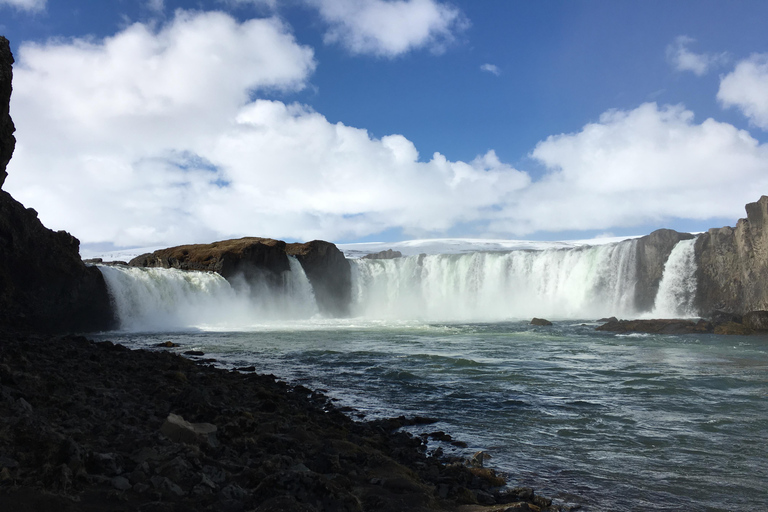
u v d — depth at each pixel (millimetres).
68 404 8711
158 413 9508
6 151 26500
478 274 76625
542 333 43219
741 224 55062
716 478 9281
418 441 11242
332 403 15375
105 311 42594
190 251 64500
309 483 5762
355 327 49656
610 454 10664
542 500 8055
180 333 41906
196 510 5172
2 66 25031
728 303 57594
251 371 20594
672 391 17547
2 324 32344
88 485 5402
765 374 21219
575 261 71438
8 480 5000
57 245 37406
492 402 15719
